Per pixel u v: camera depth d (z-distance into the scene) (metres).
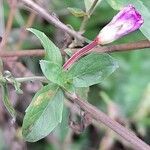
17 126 0.09
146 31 0.06
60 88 0.05
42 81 0.06
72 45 0.07
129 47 0.06
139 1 0.06
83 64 0.05
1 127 0.09
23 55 0.06
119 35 0.05
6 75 0.06
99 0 0.06
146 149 0.05
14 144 0.09
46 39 0.05
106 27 0.05
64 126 0.09
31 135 0.05
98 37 0.05
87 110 0.05
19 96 0.09
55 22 0.07
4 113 0.09
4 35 0.07
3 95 0.06
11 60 0.08
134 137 0.05
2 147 0.09
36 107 0.05
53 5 0.09
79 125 0.07
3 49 0.07
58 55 0.05
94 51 0.06
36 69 0.09
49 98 0.05
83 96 0.06
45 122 0.05
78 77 0.05
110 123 0.05
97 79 0.05
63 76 0.05
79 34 0.07
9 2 0.08
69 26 0.07
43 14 0.07
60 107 0.05
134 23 0.05
